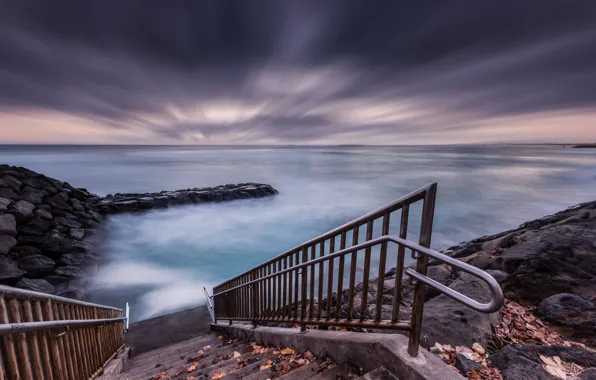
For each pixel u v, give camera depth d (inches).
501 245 263.7
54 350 89.3
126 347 216.8
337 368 91.2
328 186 1432.1
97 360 134.7
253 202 1042.7
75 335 109.7
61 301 96.2
